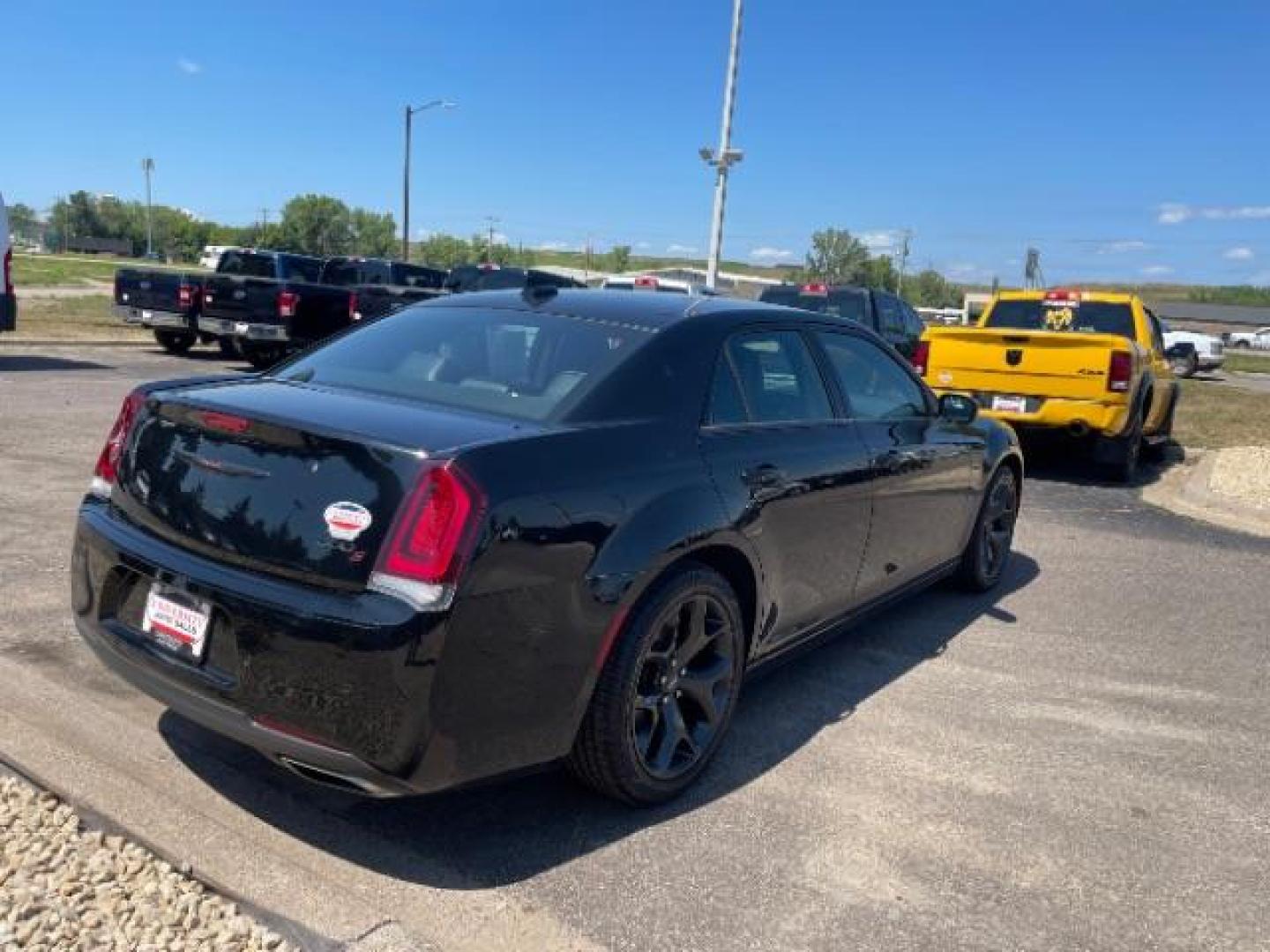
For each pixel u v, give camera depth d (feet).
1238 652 17.99
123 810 10.50
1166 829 11.71
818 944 9.32
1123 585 21.98
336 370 12.67
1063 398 33.04
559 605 9.88
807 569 13.71
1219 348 111.24
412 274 70.28
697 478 11.62
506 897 9.67
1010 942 9.53
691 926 9.45
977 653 17.19
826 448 14.03
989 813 11.82
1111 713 14.96
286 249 378.32
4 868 9.36
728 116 77.36
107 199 472.44
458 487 9.19
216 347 64.23
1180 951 9.57
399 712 9.00
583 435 10.70
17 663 13.69
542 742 10.05
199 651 9.88
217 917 8.98
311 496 9.61
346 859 10.06
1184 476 37.47
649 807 11.44
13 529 19.66
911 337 51.70
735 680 12.42
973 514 19.15
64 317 72.08
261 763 11.71
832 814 11.60
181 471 10.51
